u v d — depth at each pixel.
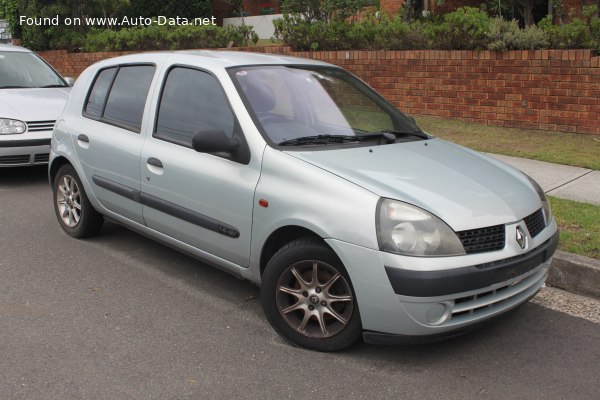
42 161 8.05
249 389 3.47
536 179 7.30
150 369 3.66
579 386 3.53
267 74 4.66
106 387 3.47
